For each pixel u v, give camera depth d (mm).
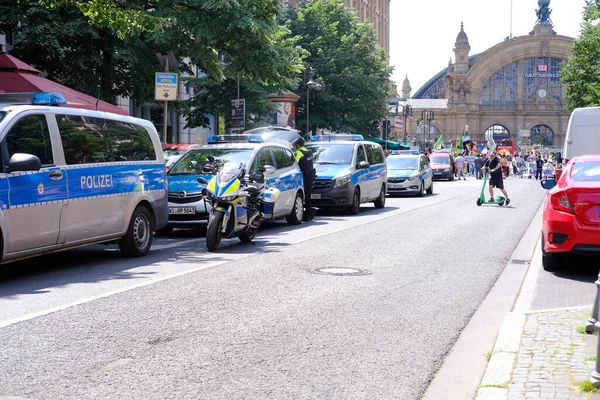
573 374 5156
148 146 12062
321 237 14688
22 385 4977
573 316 7137
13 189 8828
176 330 6590
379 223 18125
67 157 9875
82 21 21219
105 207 10602
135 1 22047
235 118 27656
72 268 10281
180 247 12922
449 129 134500
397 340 6500
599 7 41688
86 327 6613
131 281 9094
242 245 13258
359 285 9180
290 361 5730
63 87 16984
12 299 7891
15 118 9102
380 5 94188
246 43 23766
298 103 50531
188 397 4820
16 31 21266
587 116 19688
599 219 10055
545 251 10555
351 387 5137
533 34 130625
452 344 6465
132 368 5430
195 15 22625
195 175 14859
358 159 21938
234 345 6145
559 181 10961
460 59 135625
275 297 8227
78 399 4730
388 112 53719
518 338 6215
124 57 22406
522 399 4633
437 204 26203
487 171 25344
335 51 50281
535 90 132125
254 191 13141
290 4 52031
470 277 10133
